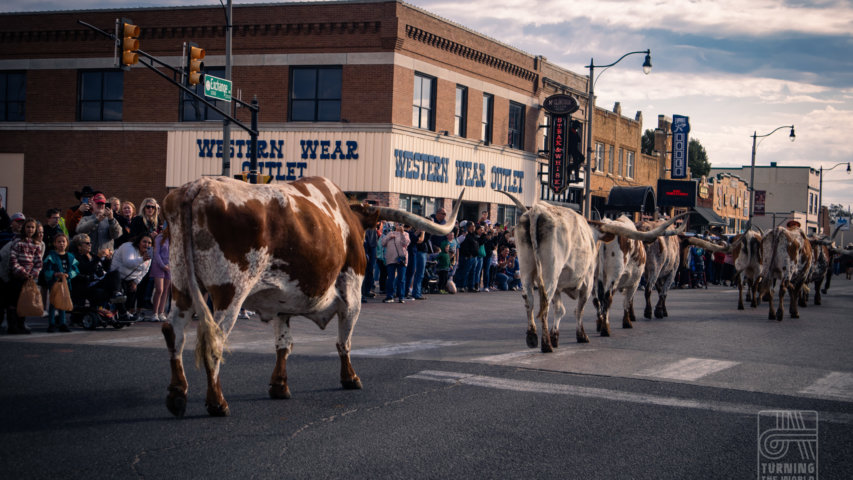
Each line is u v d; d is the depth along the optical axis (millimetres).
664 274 16047
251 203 6199
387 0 26781
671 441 6148
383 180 26938
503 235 23641
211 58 28109
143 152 28672
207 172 28000
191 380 7941
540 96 36406
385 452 5629
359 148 27047
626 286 13516
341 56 27141
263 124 27578
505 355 10070
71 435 5812
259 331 11812
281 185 6812
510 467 5375
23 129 29844
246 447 5641
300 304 6871
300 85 27641
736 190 65750
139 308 13336
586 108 41125
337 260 7035
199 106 28250
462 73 30969
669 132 52812
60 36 29422
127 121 28844
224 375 8281
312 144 27219
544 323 10305
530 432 6277
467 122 31516
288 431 6109
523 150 35469
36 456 5281
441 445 5848
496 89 33219
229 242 6031
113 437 5789
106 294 11602
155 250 12625
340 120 27219
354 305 7594
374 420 6527
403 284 17703
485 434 6180
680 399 7633
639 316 16344
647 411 7105
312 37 27344
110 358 9016
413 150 28125
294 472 5113
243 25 27750
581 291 11414
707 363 9852
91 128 29125
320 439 5914
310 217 6668
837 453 5965
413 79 28062
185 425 6176
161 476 4953
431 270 20766
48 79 29609
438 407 7043
